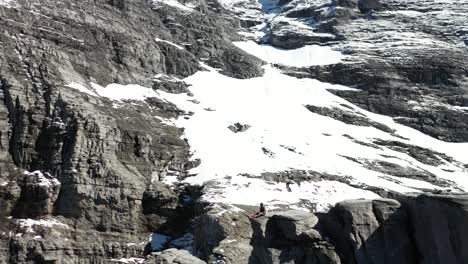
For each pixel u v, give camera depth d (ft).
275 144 214.69
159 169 184.55
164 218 170.81
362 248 99.45
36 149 169.89
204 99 240.73
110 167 169.89
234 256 135.64
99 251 157.58
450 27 340.39
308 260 99.91
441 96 306.14
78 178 162.81
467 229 90.17
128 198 167.63
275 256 101.60
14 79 175.73
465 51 325.21
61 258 151.74
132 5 259.19
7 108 172.55
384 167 217.97
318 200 173.78
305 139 226.79
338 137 240.53
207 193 168.66
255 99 258.37
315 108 264.11
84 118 172.35
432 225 96.27
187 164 190.19
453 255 92.79
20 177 163.94
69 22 214.48
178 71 254.06
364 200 104.83
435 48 324.19
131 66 228.63
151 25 265.95
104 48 222.69
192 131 209.56
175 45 263.08
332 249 99.96
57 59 195.21
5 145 168.35
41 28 200.23
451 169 243.40
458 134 289.94
